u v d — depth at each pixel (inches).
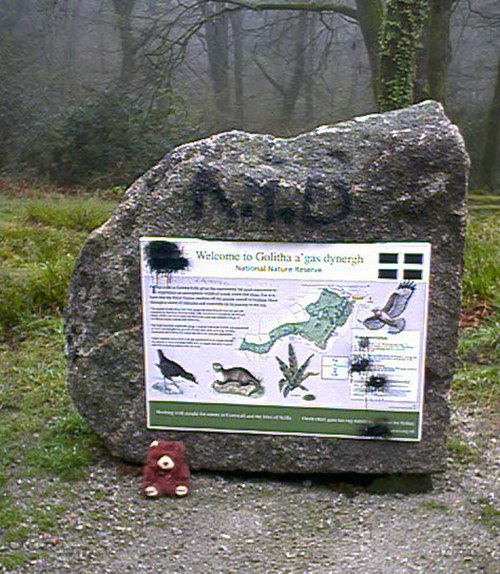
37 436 101.4
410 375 86.0
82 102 449.7
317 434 88.5
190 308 88.0
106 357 90.7
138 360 90.2
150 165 420.2
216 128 496.7
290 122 565.9
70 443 98.0
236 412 89.3
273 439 89.4
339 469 89.0
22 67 488.1
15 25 514.6
